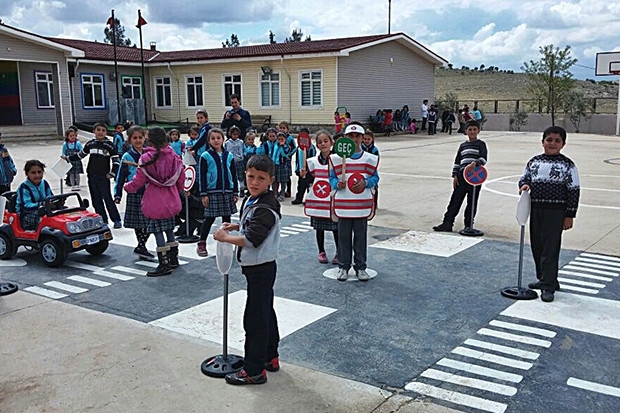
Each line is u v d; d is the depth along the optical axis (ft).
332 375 13.03
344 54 84.58
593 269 20.89
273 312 12.94
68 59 86.58
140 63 99.86
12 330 15.64
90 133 84.38
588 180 43.65
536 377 12.91
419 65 105.91
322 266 21.52
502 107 132.67
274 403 11.79
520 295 17.87
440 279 19.84
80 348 14.47
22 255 23.45
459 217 30.60
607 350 14.29
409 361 13.73
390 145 78.07
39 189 22.74
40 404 11.83
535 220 18.11
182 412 11.49
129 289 19.11
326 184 21.04
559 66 110.22
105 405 11.76
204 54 101.55
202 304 17.63
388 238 25.76
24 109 88.48
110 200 28.30
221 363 13.28
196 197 25.34
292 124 92.48
